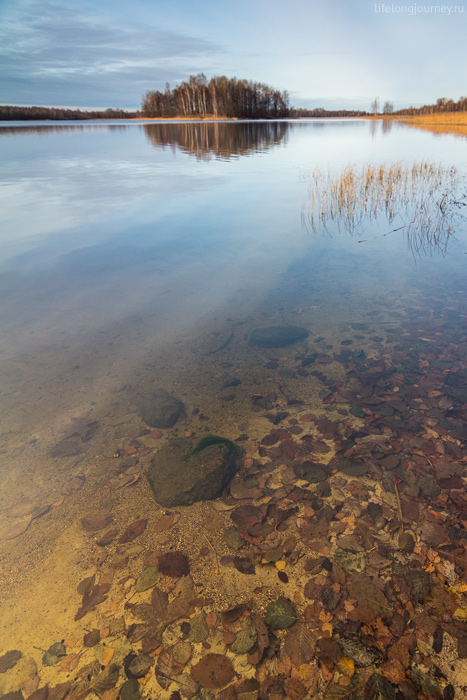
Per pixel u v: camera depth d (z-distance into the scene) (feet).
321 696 5.04
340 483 8.46
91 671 5.57
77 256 23.03
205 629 5.98
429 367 12.39
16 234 26.58
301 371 12.83
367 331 15.02
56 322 16.22
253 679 5.31
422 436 9.54
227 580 6.71
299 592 6.39
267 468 9.09
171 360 13.76
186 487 8.45
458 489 7.99
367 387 11.71
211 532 7.66
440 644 5.48
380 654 5.43
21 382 12.67
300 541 7.27
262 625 5.95
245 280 20.25
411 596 6.13
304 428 10.28
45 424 10.91
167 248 24.53
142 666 5.58
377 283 19.38
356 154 63.16
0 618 6.37
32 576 7.02
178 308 17.42
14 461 9.70
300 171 49.14
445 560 6.63
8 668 5.66
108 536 7.73
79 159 66.85
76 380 12.76
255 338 14.66
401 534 7.18
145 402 11.54
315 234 27.45
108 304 17.70
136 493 8.70
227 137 109.70
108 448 10.05
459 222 28.27
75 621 6.25
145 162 61.93
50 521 8.13
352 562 6.77
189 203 35.04
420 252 23.26
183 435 10.32
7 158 69.31
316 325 15.76
